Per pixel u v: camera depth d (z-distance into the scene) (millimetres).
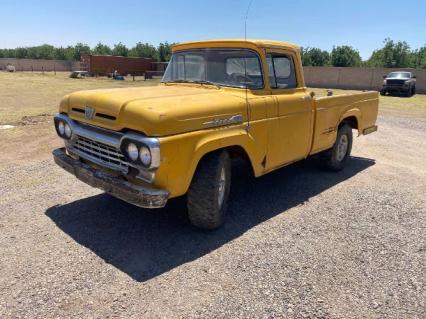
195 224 4422
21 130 9922
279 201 5520
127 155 3752
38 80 36875
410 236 4496
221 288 3398
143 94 4312
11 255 3818
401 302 3275
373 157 8359
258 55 4844
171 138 3650
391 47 63750
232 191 5887
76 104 4473
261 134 4727
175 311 3086
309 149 5891
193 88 5027
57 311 3043
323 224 4770
